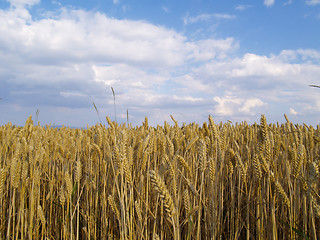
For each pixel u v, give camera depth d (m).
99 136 0.85
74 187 0.89
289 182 0.63
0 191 0.72
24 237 0.80
